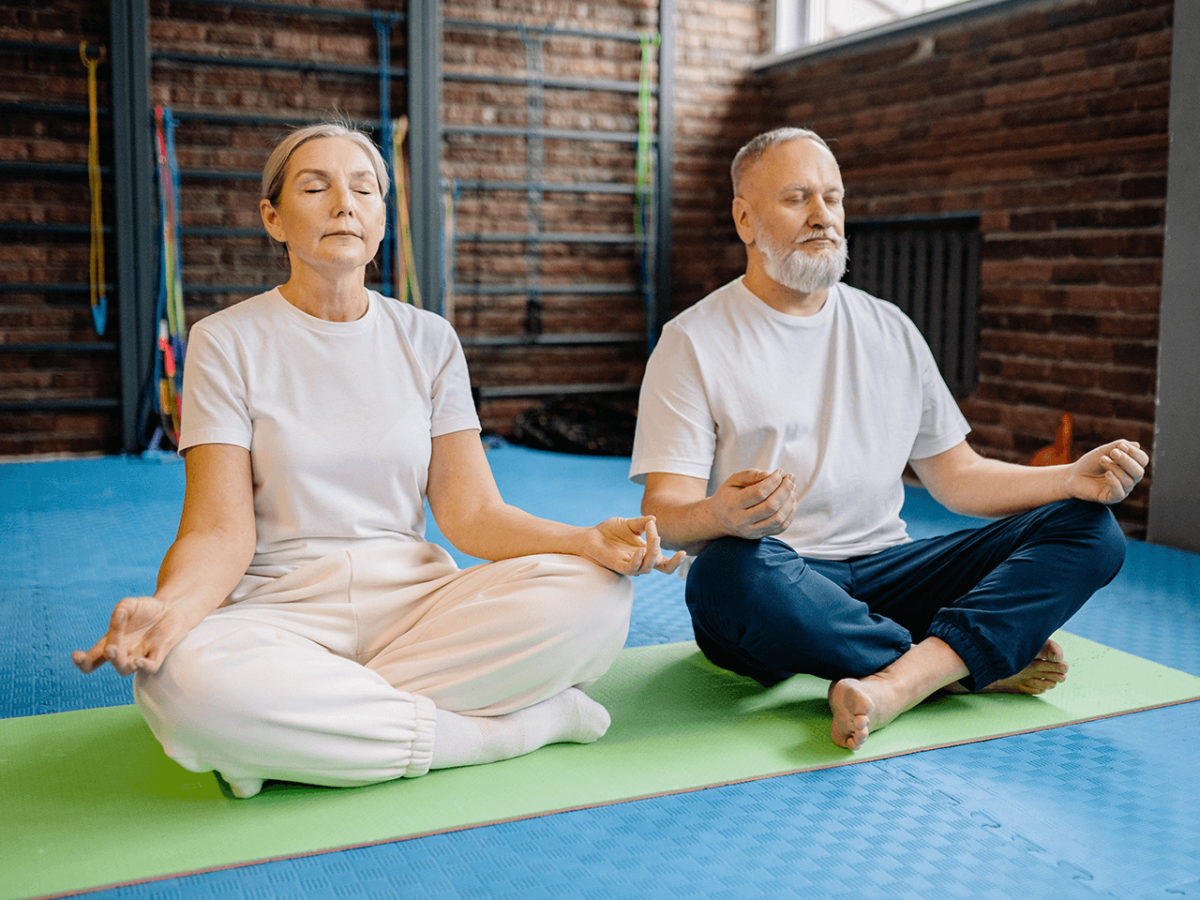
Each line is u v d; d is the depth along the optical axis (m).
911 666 1.88
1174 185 3.60
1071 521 1.91
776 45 6.50
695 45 6.51
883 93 5.53
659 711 1.99
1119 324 4.20
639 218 6.54
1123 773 1.74
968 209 4.96
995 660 1.88
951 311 5.12
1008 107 4.75
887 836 1.53
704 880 1.41
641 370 6.71
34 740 1.83
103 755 1.76
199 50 5.62
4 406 5.41
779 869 1.44
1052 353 4.52
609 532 1.72
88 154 5.46
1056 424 4.51
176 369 5.53
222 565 1.60
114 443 5.68
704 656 2.33
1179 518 3.66
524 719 1.75
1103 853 1.49
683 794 1.65
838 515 2.12
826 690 2.12
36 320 5.50
